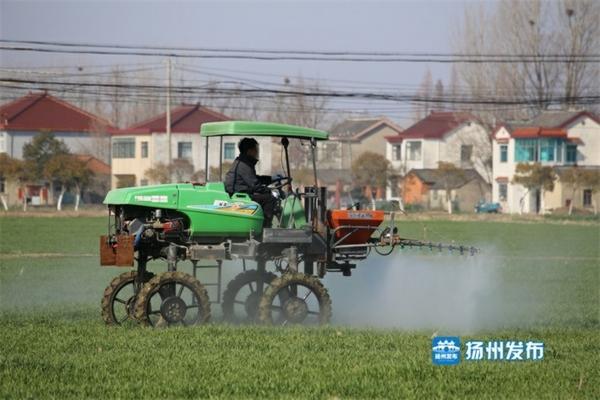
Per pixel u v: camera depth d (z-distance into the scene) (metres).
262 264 49.47
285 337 42.03
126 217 45.75
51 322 47.91
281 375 34.72
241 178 45.75
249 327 44.56
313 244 47.34
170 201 44.84
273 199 46.22
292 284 45.56
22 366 35.91
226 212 45.28
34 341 41.31
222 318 49.31
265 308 45.34
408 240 48.69
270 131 46.09
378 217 48.59
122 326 45.56
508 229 169.38
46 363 36.41
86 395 31.77
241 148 46.41
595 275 91.25
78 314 52.28
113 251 45.25
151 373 34.88
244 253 45.44
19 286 72.56
